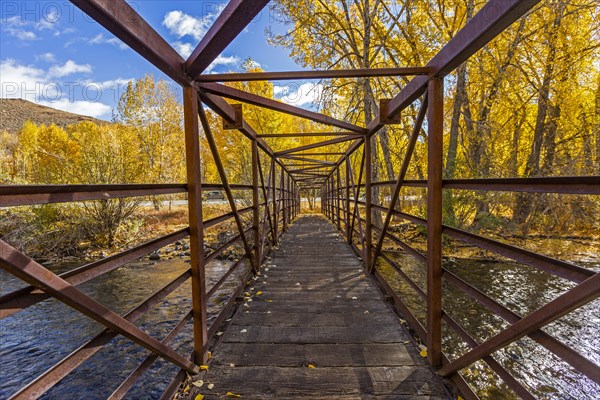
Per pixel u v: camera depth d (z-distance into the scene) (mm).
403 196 12727
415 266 6711
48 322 4293
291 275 3822
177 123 17969
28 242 8102
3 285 6102
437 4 8406
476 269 6309
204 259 1933
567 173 8812
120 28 1065
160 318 4184
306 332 2283
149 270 6691
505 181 1251
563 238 8656
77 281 992
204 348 1870
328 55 8727
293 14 8031
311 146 5113
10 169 14273
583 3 7691
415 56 8164
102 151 9516
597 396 2676
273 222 5891
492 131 8586
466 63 8445
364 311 2676
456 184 1628
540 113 9734
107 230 8969
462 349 3350
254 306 2811
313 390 1627
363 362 1879
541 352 3271
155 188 1467
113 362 3229
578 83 9086
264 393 1608
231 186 2953
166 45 1427
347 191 6031
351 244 5711
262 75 1805
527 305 4570
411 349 2029
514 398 2617
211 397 1584
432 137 1729
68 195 987
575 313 4141
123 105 15570
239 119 2943
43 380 880
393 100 2467
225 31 1254
